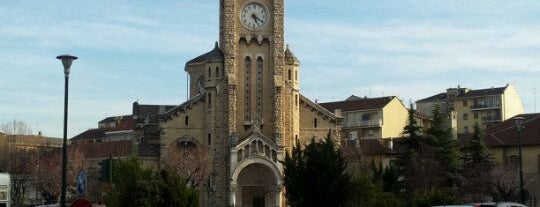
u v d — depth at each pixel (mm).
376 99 166375
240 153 107000
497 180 103750
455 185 107812
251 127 109812
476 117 182875
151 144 119688
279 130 109312
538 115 122938
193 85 135000
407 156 109375
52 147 176000
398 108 164250
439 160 108375
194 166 106562
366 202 67125
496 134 117750
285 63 113250
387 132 160875
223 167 109438
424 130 112500
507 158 113875
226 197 108438
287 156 67125
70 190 123000
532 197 107812
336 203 63375
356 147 123625
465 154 114000
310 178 63312
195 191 67062
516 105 185125
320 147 64875
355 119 164375
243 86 110875
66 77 44156
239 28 111500
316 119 115438
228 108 109188
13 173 139625
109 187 68875
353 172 82375
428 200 76375
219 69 110875
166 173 66125
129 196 63875
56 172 126750
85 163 128750
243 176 108688
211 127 109812
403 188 104562
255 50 111625
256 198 108875
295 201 63531
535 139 111062
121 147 140625
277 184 106938
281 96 110375
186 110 110562
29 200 148750
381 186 77188
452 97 189625
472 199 103750
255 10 112188
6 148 163750
